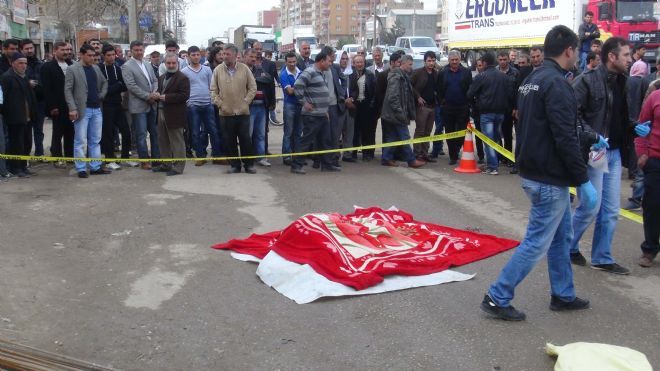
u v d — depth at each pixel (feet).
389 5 424.46
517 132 15.72
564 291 16.48
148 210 26.40
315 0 510.58
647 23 66.03
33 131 37.93
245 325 15.67
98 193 29.43
